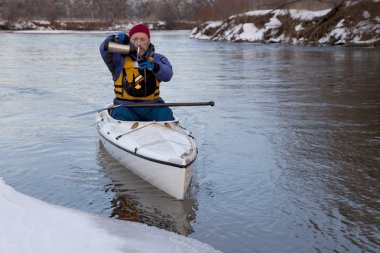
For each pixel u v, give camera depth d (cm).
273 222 414
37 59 2014
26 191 475
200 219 418
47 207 407
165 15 7981
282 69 1631
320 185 498
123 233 365
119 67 559
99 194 469
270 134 700
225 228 403
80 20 7731
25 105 921
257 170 545
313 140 666
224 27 3716
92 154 593
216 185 499
